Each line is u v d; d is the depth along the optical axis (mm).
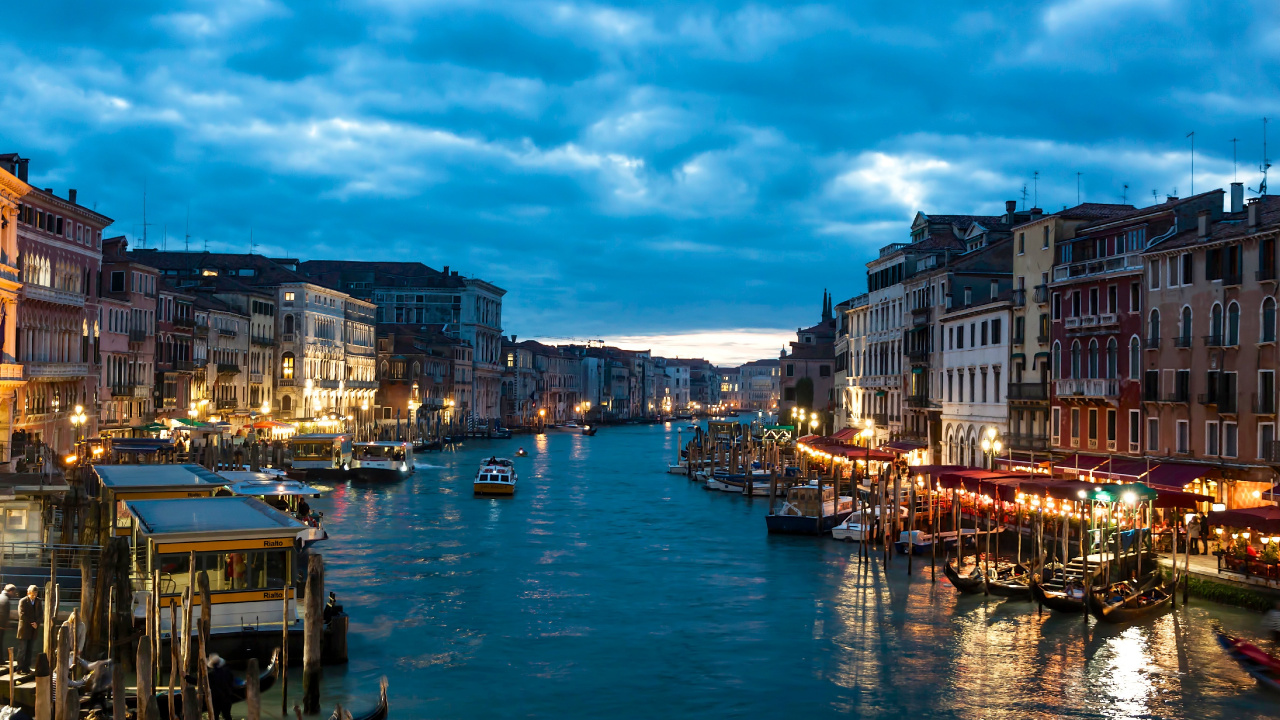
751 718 25625
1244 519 33406
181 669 23203
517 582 40625
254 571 27125
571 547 49250
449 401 144000
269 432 93750
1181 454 44000
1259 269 39750
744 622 34469
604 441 154000
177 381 81062
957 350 64938
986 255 66688
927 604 36812
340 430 113500
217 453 64750
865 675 28797
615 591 39125
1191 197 46188
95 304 65312
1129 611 33406
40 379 55781
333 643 28922
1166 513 42438
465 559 45562
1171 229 45906
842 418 96562
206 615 21625
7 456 50125
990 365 60031
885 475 45625
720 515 62312
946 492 53812
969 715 25828
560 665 29641
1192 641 31453
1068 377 51969
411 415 129750
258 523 28250
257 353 98875
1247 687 27547
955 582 38656
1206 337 42500
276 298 103938
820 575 42312
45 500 37469
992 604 36656
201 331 84688
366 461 82750
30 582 29859
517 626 33781
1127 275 47594
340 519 58562
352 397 120562
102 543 37562
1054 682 28047
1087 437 50594
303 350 104250
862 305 87375
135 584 29688
